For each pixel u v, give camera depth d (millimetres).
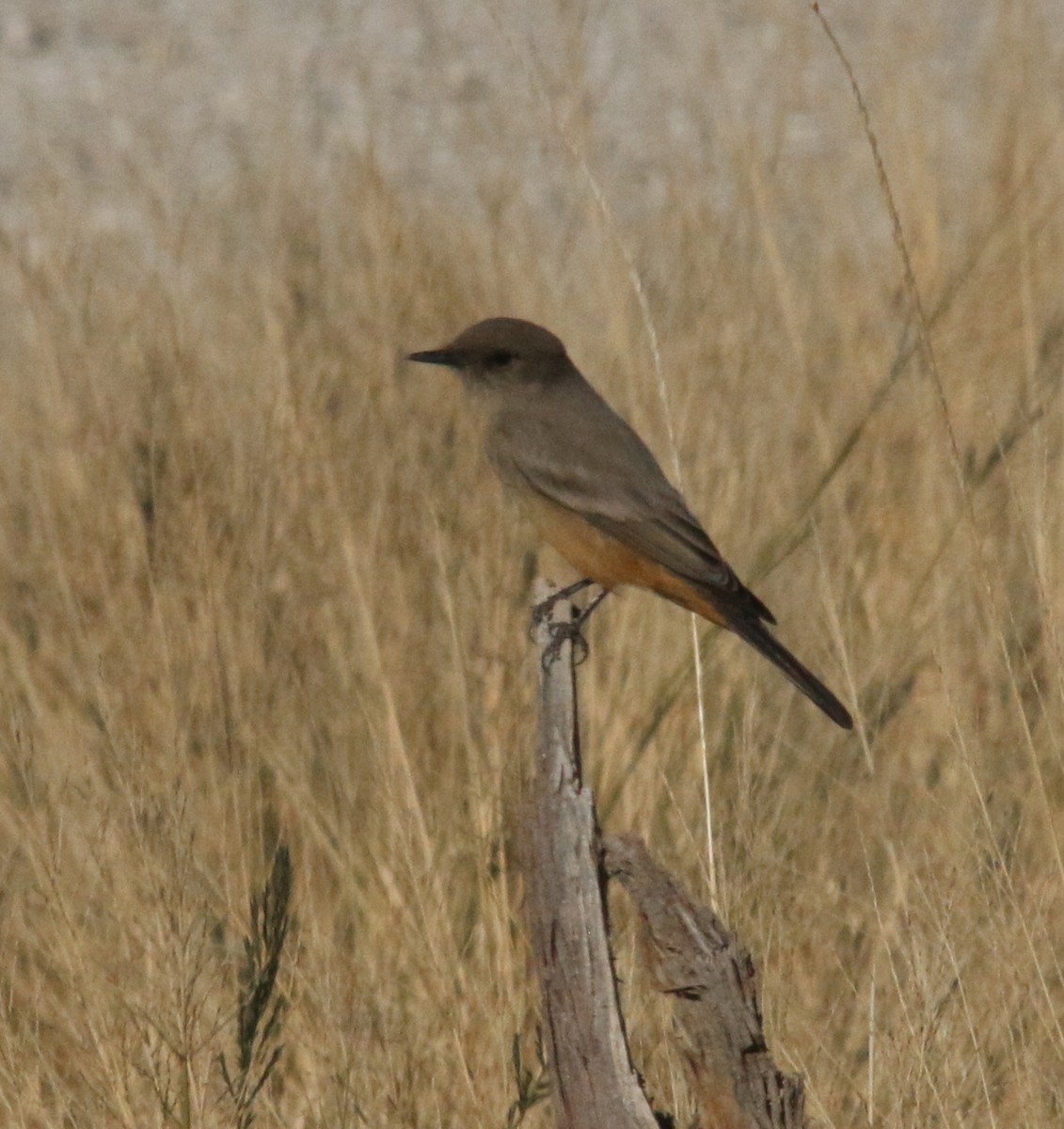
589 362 14867
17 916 10844
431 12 28031
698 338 14156
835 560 13273
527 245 16250
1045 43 18031
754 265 15758
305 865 10992
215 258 15820
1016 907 9820
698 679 10195
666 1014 9617
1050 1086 9523
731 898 9734
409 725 12008
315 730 11984
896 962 10367
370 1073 9734
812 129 19141
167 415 13242
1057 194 15703
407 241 15016
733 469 13383
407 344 14211
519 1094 9281
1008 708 12016
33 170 21328
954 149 18891
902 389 14234
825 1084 9719
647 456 11367
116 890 10148
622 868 7852
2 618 12852
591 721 11875
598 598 11461
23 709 12281
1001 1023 9750
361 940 10672
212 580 12062
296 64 26250
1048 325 14695
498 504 13234
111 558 12461
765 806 10812
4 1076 9555
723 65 21328
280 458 12922
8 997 10352
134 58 27203
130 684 11734
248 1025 9203
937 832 11266
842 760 12070
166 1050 9523
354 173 16734
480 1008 9930
